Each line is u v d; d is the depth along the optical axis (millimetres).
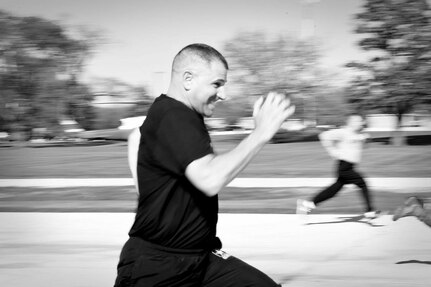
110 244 6480
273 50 18312
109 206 9555
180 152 2094
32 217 8500
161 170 2207
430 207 8406
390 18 18531
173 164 2139
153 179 2232
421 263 5418
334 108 19125
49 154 19375
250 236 6805
